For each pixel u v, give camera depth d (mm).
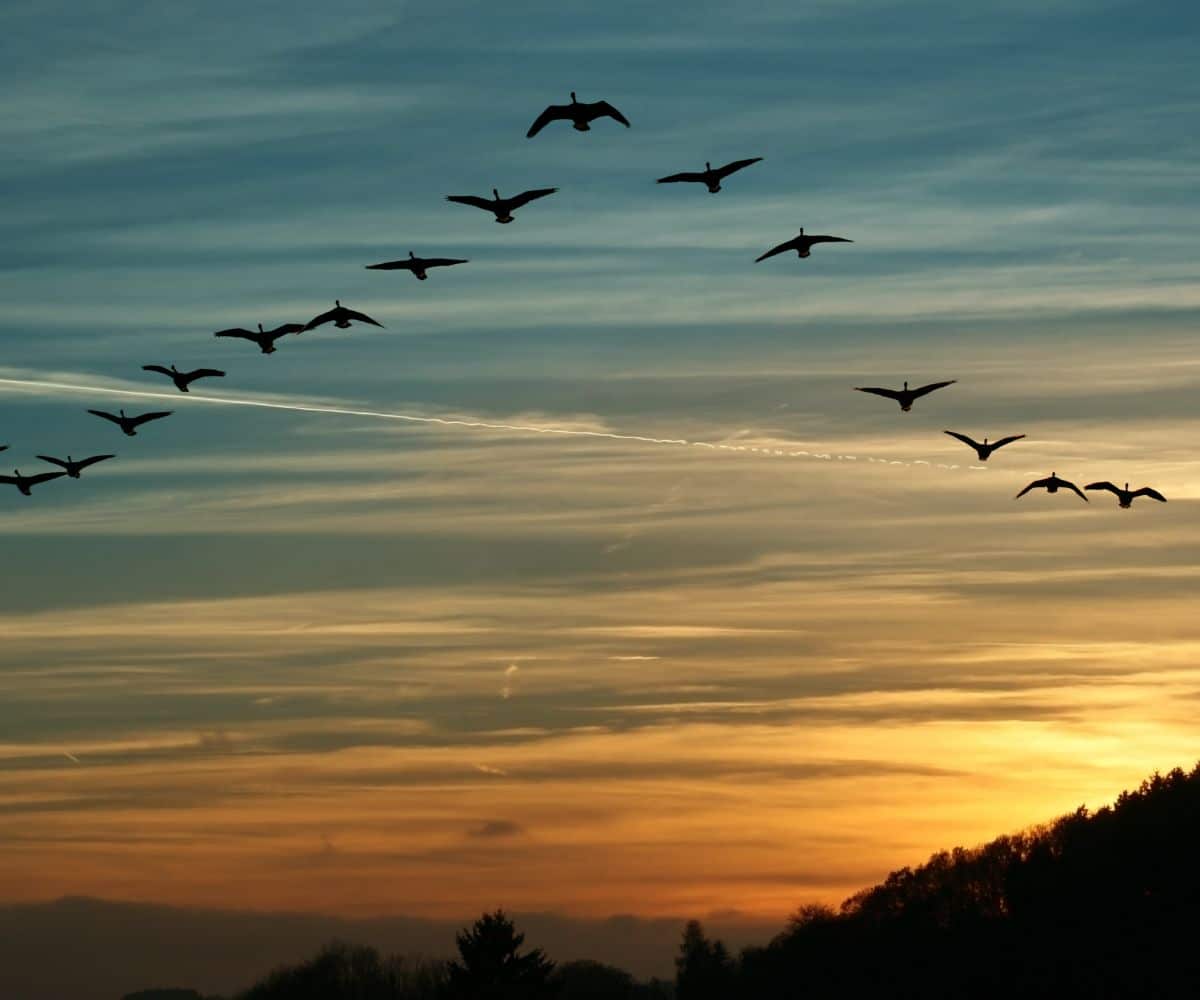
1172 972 110562
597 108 53656
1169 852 118500
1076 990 114750
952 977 129250
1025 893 125750
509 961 134375
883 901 154750
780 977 156375
